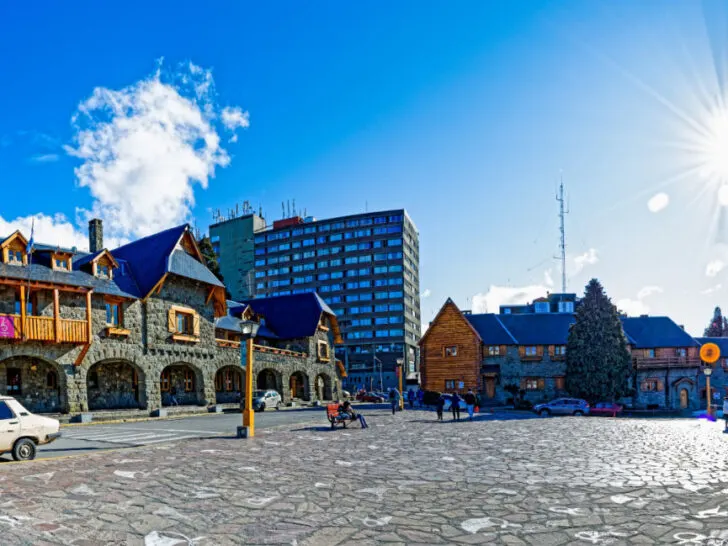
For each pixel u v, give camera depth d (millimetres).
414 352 137000
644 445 17953
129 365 35906
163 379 38562
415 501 9938
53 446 17531
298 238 135375
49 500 9672
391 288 126688
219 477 12086
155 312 36125
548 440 19703
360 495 10422
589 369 54281
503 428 25000
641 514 8805
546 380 58781
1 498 9734
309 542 7656
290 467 13539
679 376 60531
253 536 7918
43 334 28203
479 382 57906
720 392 63094
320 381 59688
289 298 60281
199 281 39906
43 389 30547
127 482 11352
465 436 21203
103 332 32312
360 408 46938
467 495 10391
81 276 31859
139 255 39156
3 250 28109
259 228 143500
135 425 27141
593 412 49812
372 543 7590
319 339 58406
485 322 62031
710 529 7945
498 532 8016
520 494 10422
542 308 79312
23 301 27625
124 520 8625
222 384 45812
